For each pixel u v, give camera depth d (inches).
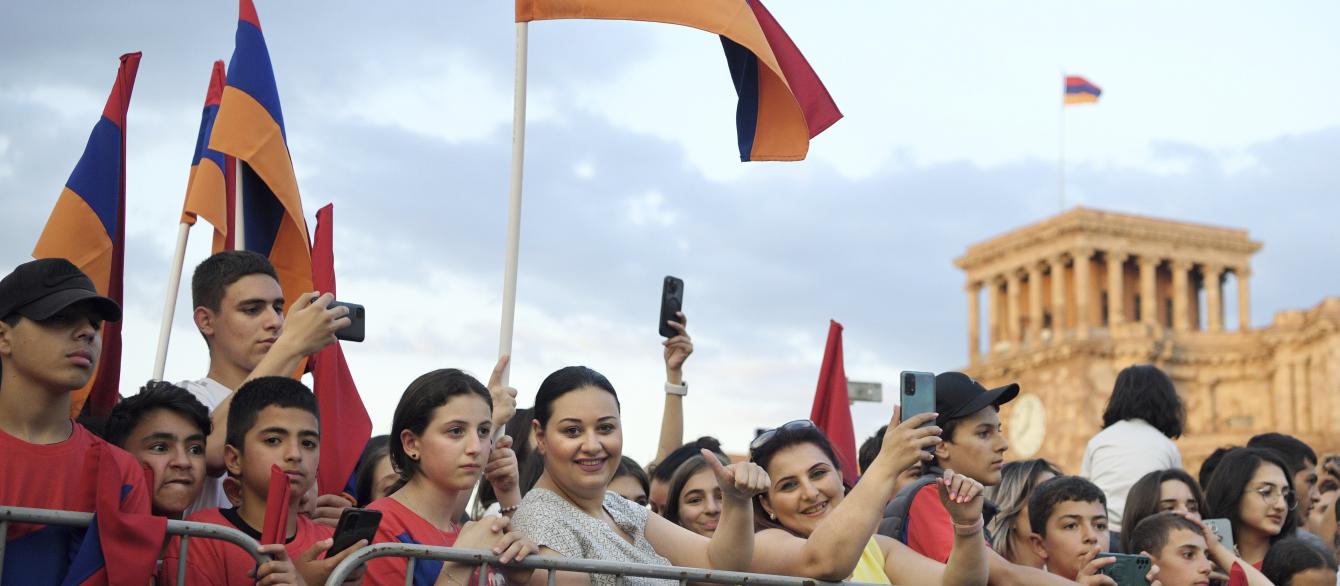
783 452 282.8
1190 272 2657.5
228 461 248.4
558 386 254.2
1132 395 415.5
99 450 214.4
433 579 239.1
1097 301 2588.6
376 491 315.3
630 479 350.9
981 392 313.3
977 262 2691.9
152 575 213.2
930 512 297.7
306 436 247.3
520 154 308.5
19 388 221.9
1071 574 309.7
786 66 362.9
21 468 217.9
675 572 238.1
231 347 287.1
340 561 214.7
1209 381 2333.9
